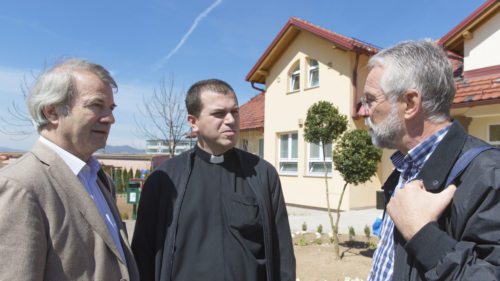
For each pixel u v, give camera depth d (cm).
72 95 178
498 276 119
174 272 226
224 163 252
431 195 145
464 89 840
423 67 157
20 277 142
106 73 194
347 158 678
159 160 2125
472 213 132
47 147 176
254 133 1747
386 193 196
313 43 1366
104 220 187
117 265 182
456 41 938
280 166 1511
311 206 1328
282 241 251
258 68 1552
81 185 176
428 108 158
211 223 235
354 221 1012
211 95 242
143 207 246
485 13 854
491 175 132
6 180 151
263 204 238
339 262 605
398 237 160
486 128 854
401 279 152
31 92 181
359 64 1233
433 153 153
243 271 226
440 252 132
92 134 186
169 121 2064
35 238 150
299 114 1411
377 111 170
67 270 161
